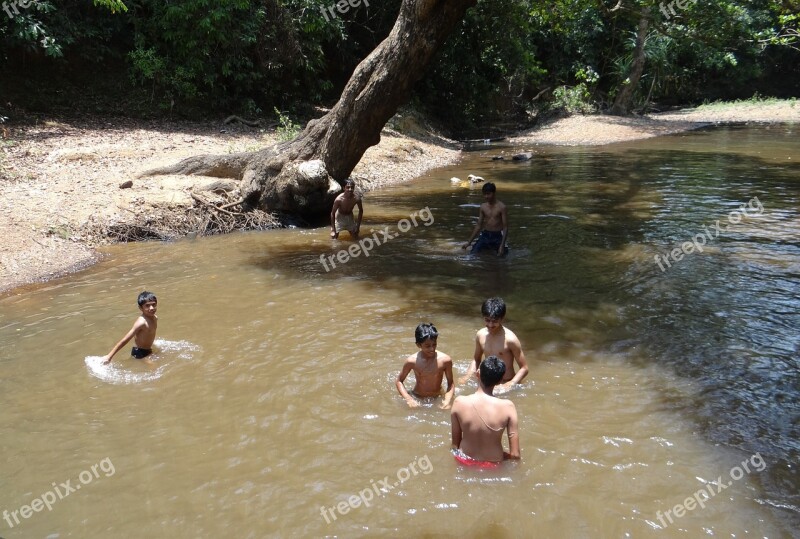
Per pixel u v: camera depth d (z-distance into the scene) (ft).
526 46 98.48
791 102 122.21
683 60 131.75
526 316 22.58
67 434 15.40
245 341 20.62
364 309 23.52
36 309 23.77
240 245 33.47
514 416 13.82
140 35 56.03
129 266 29.37
